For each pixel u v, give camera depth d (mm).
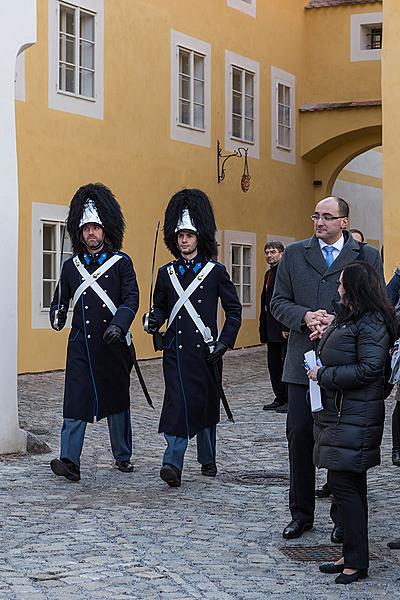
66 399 10258
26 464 11047
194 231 10211
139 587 6496
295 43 30219
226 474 10664
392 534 8086
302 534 8008
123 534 7926
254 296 28297
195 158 25531
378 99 30047
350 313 6824
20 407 15625
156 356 24109
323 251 8047
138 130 23375
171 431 9906
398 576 6918
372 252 8008
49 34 20750
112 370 10414
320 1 30594
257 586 6613
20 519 8414
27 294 20266
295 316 7895
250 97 28234
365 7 30125
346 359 6812
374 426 6852
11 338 11562
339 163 31172
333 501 7797
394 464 10680
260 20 28438
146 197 23688
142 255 23578
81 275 10453
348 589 6605
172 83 24547
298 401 7965
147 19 23625
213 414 10266
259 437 13109
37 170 20484
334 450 6840
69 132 21312
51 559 7125
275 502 9281
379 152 37188
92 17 22047
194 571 6914
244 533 8070
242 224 27641
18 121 20000
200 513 8758
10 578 6637
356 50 30312
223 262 26812
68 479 10148
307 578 6844
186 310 10109
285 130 29984
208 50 26047
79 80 21641
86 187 10586
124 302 10344
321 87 30719
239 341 27609
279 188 29547
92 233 10438
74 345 10352
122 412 10578
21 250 20125
